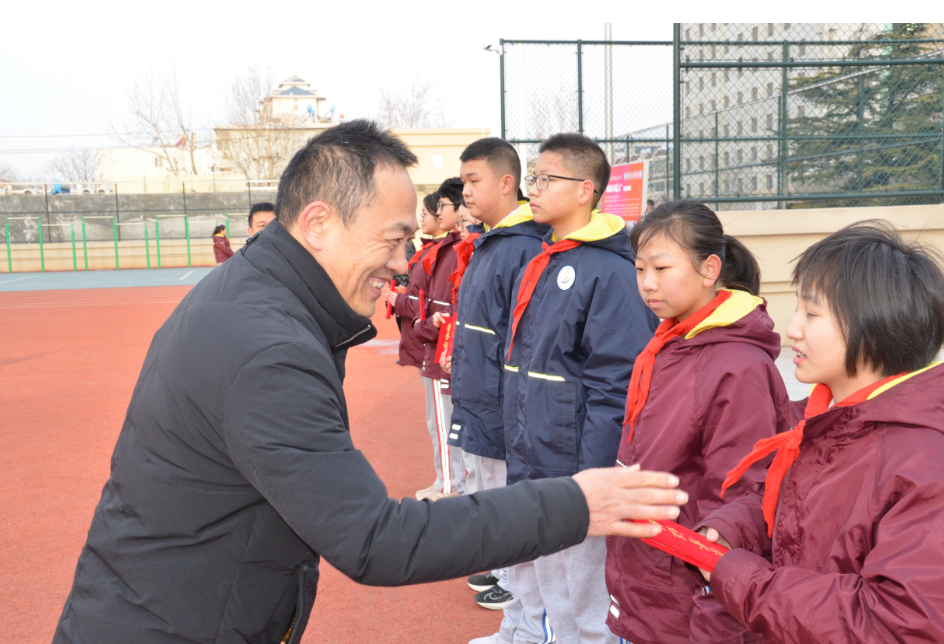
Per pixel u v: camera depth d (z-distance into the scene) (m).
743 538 1.51
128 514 1.30
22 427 6.38
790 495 1.38
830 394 1.42
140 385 1.35
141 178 36.09
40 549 3.88
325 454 1.18
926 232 7.32
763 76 8.12
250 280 1.34
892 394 1.22
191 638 1.28
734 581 1.34
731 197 7.13
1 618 3.17
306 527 1.16
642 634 1.92
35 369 9.24
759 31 7.98
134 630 1.27
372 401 7.04
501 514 1.19
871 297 1.24
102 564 1.34
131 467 1.30
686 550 1.44
